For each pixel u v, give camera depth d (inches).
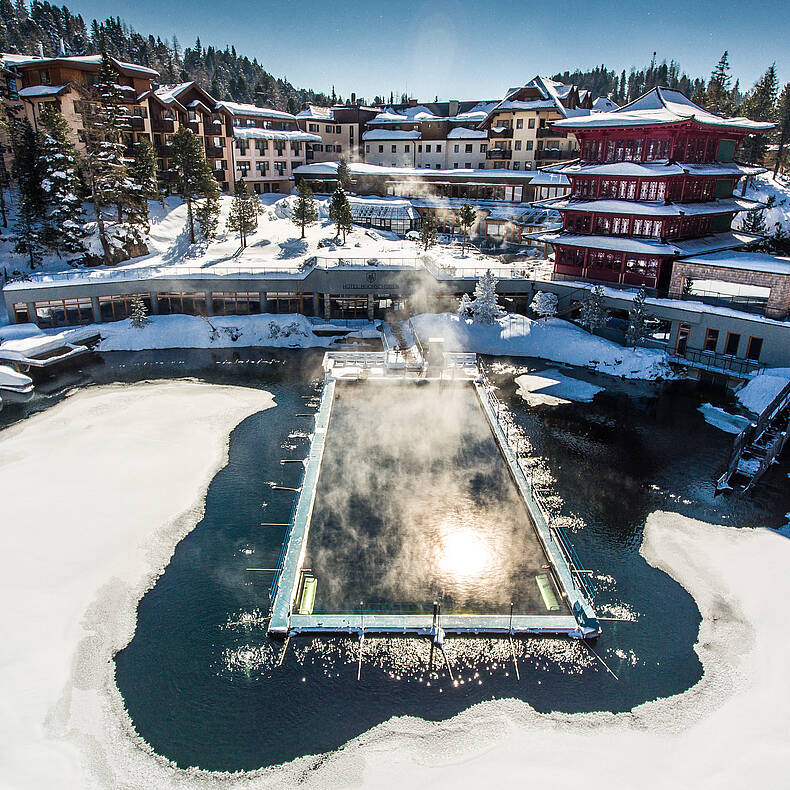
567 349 2135.8
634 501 1300.4
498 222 3282.5
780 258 2052.2
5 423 1643.7
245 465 1429.6
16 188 2984.7
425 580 987.9
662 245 2078.0
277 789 730.8
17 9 7691.9
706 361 1939.0
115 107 2632.9
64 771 750.5
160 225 2957.7
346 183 3686.0
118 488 1332.4
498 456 1355.8
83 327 2267.5
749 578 1071.6
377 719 810.8
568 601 950.4
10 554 1117.7
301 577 992.9
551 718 813.9
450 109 4404.5
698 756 767.7
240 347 2282.2
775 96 4468.5
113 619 981.8
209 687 858.8
